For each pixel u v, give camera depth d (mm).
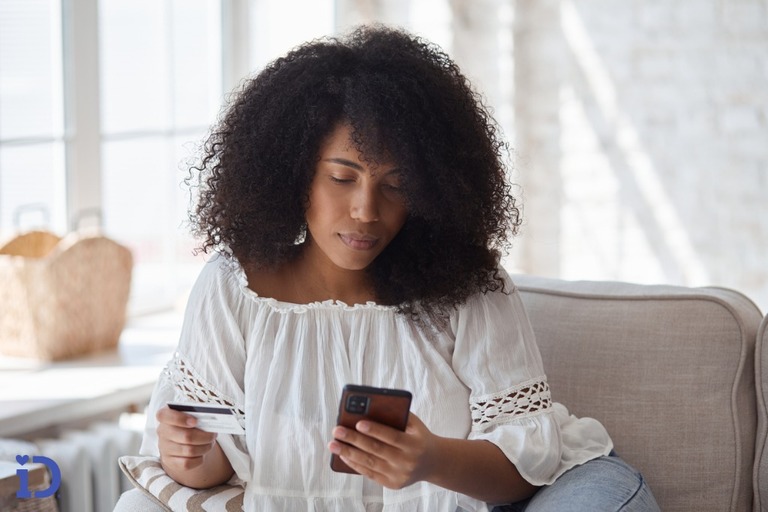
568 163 3990
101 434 2307
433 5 3789
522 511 1495
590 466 1480
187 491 1509
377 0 3869
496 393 1509
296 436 1506
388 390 1251
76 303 2514
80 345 2562
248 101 1530
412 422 1307
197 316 1550
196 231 1616
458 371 1545
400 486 1291
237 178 1510
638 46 3826
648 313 1716
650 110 3834
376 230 1459
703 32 3719
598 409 1694
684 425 1651
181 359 1550
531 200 4066
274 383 1511
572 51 3932
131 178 2936
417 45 1523
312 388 1519
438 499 1515
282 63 1528
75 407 2230
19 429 2133
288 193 1504
